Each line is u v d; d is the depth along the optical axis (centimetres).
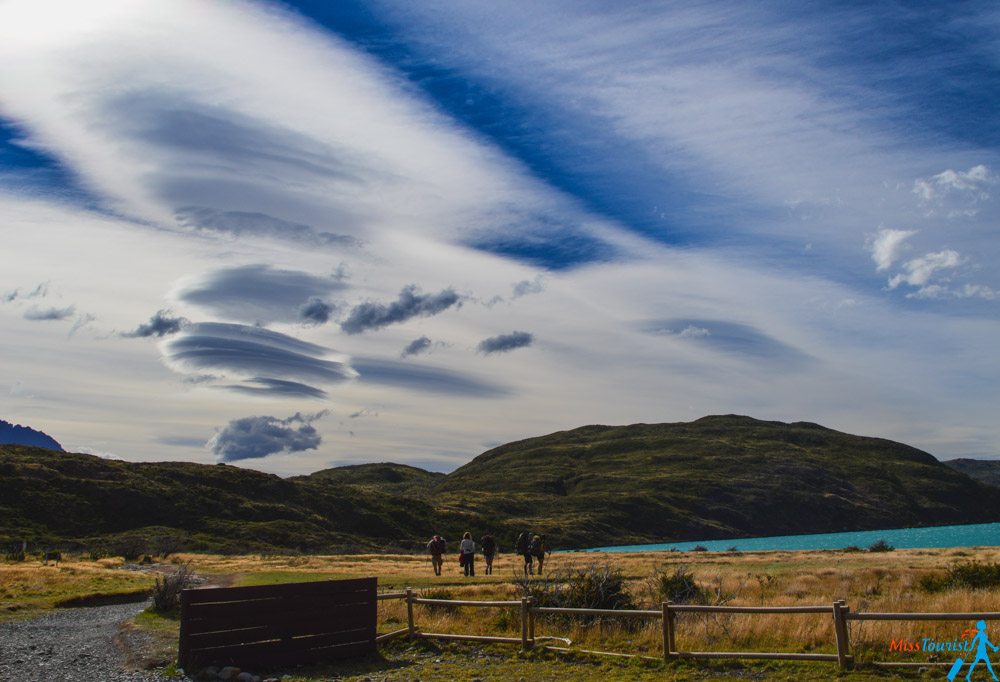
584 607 1823
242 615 1501
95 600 2917
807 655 1270
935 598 2002
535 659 1500
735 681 1233
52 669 1467
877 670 1225
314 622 1572
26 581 3281
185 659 1437
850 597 2214
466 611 1988
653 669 1352
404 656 1608
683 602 2025
